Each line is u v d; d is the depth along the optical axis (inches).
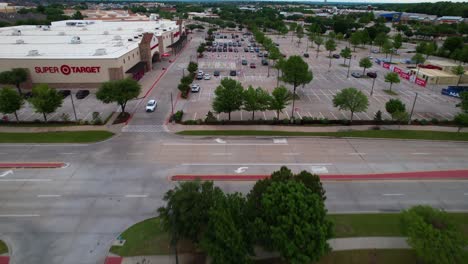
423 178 1365.7
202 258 900.0
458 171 1423.5
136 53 3134.8
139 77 2965.1
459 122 1859.0
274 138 1724.9
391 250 942.4
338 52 4734.3
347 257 912.3
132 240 976.3
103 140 1668.3
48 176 1327.5
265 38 4483.3
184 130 1801.2
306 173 989.2
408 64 3848.4
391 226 1050.7
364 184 1312.7
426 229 788.0
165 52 4148.6
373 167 1445.6
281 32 6289.4
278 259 893.2
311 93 2581.2
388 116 2071.9
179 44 4439.0
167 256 912.3
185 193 879.7
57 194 1208.8
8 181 1284.4
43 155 1501.0
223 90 1859.0
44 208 1127.6
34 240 979.9
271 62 3786.9
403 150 1614.2
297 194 802.8
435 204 1193.4
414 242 807.1
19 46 2999.5
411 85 2925.7
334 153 1571.1
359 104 1856.5
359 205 1172.5
